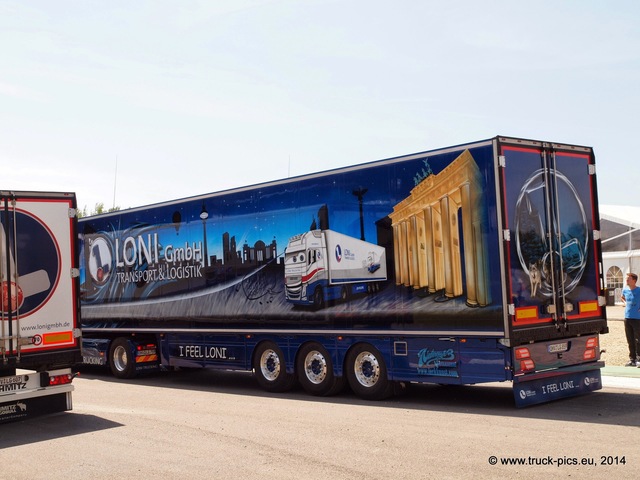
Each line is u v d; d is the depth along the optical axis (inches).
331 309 492.4
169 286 617.0
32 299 418.0
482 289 411.8
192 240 598.5
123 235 664.4
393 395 494.6
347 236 484.1
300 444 339.3
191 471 295.7
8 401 409.7
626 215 1357.0
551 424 368.5
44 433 392.2
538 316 419.8
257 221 546.6
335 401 480.1
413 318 445.4
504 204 405.1
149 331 633.0
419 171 445.1
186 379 650.2
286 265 524.1
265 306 537.3
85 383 628.7
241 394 533.0
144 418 429.4
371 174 471.8
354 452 319.0
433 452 313.6
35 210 423.2
